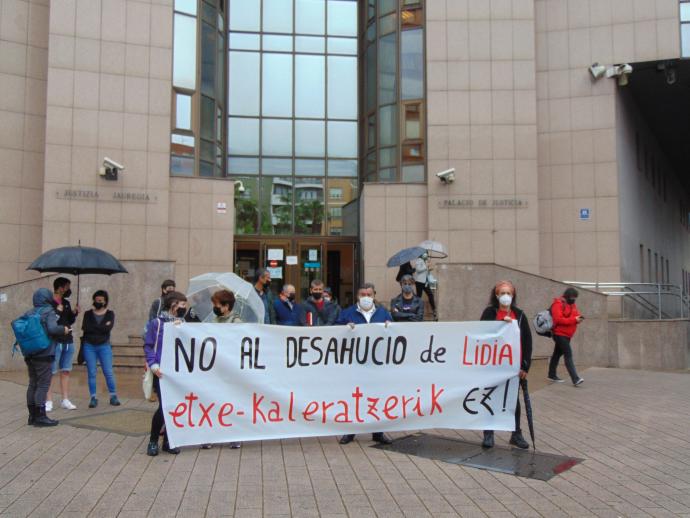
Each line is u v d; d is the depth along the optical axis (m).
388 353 7.12
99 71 17.17
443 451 6.93
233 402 6.78
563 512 5.05
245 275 19.91
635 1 19.14
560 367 13.99
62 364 9.02
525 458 6.67
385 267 18.19
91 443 7.10
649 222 25.30
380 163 19.31
